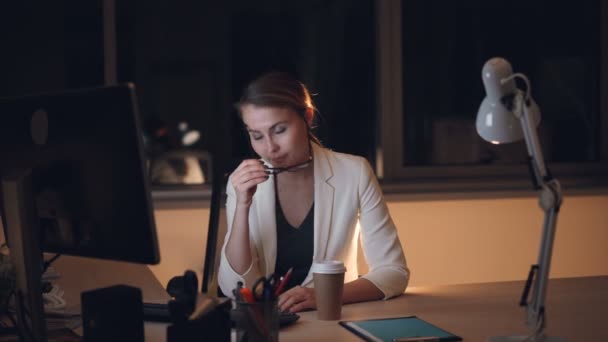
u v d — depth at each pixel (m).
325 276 1.62
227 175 2.17
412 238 3.27
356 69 3.57
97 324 1.31
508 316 1.65
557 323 1.58
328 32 3.60
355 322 1.58
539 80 3.69
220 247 2.00
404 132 3.53
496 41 3.63
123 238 1.42
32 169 1.51
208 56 3.71
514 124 1.46
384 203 2.15
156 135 3.61
